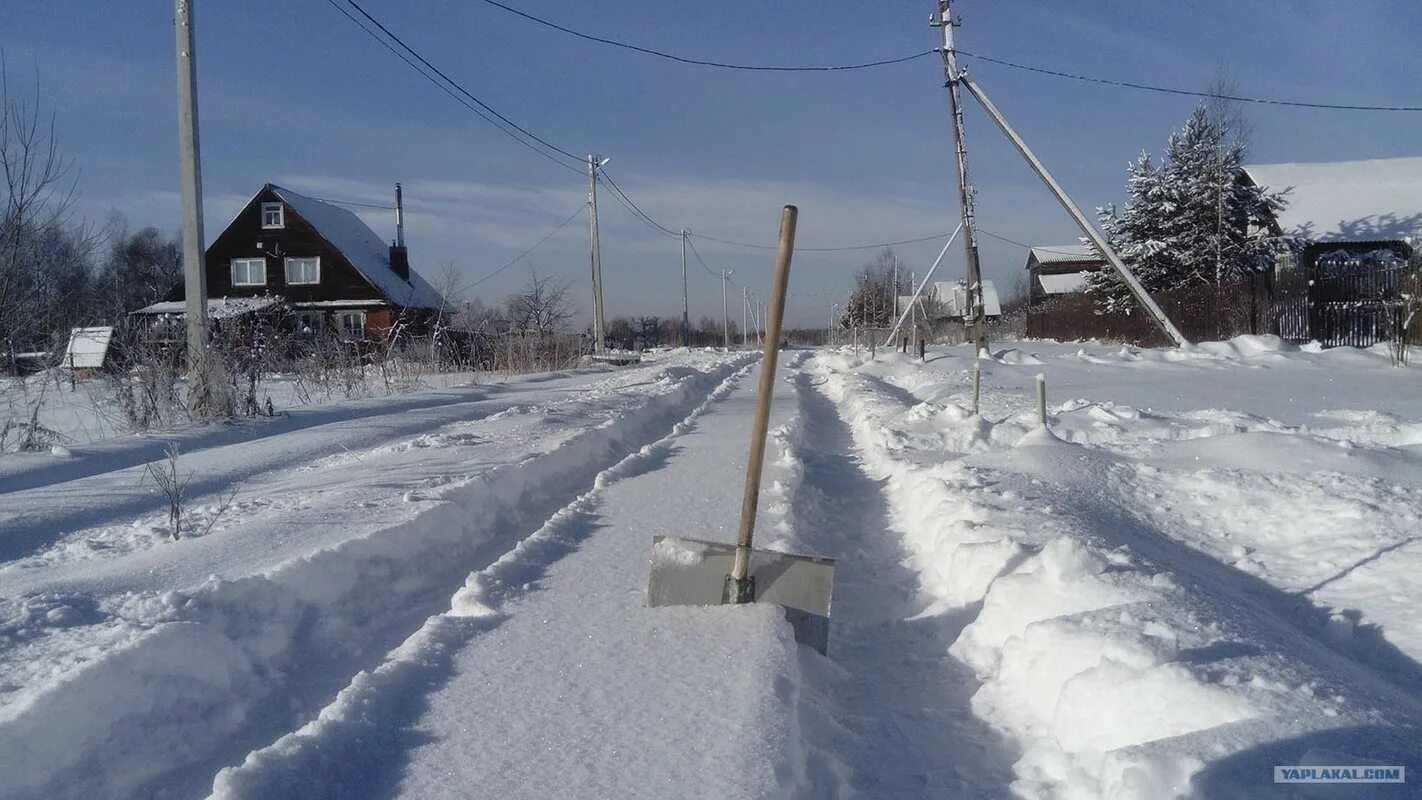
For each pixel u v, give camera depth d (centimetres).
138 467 1110
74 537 784
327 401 1877
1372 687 395
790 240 514
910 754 410
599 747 370
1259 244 3506
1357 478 785
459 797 338
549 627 509
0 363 1501
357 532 682
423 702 416
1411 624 493
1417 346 2075
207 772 406
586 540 707
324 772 354
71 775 378
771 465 1009
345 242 4734
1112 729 377
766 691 411
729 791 332
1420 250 2073
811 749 388
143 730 412
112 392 1495
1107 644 420
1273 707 350
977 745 414
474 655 471
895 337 4306
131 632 458
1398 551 591
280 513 783
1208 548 677
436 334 2745
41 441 1233
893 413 1414
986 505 736
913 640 550
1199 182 3625
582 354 3703
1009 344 3975
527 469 981
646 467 1041
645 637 486
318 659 528
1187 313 3131
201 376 1462
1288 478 799
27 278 1386
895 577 679
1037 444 969
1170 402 1402
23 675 418
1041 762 382
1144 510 768
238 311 2031
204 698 451
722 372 3222
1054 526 660
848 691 480
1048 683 432
